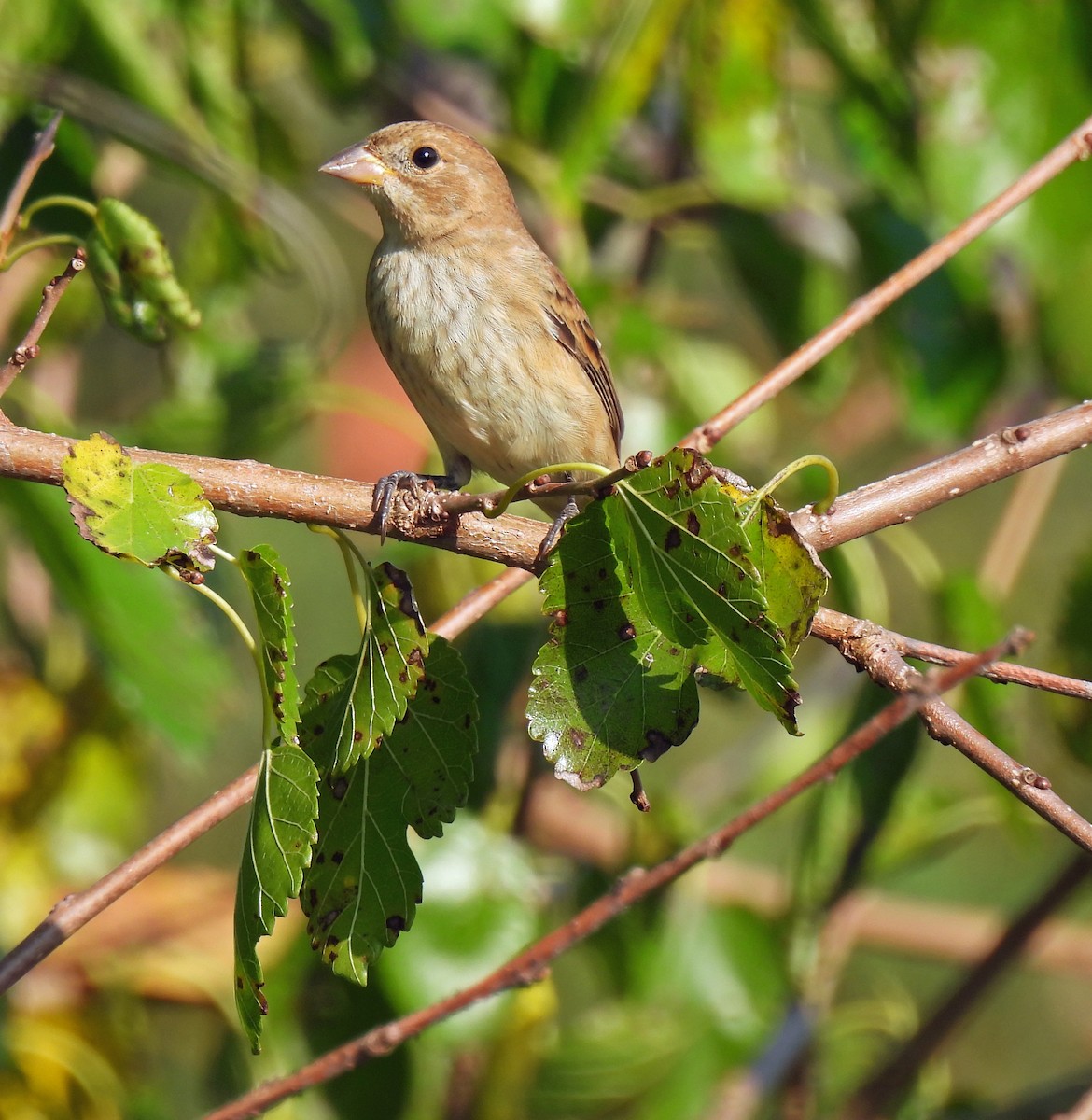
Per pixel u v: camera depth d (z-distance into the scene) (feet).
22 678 35.17
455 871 30.17
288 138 37.42
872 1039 36.65
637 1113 32.50
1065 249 31.89
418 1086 30.58
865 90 33.45
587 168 30.73
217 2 33.35
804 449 46.68
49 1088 31.32
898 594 50.62
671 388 37.24
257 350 34.17
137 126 31.14
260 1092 21.07
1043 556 51.34
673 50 35.70
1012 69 31.45
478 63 39.01
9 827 34.55
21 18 30.42
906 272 24.77
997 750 19.52
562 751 18.48
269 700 18.06
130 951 32.78
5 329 34.99
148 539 18.24
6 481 28.40
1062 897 32.40
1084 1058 49.34
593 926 20.57
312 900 19.62
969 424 35.01
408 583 19.15
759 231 36.58
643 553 17.95
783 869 44.11
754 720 49.08
